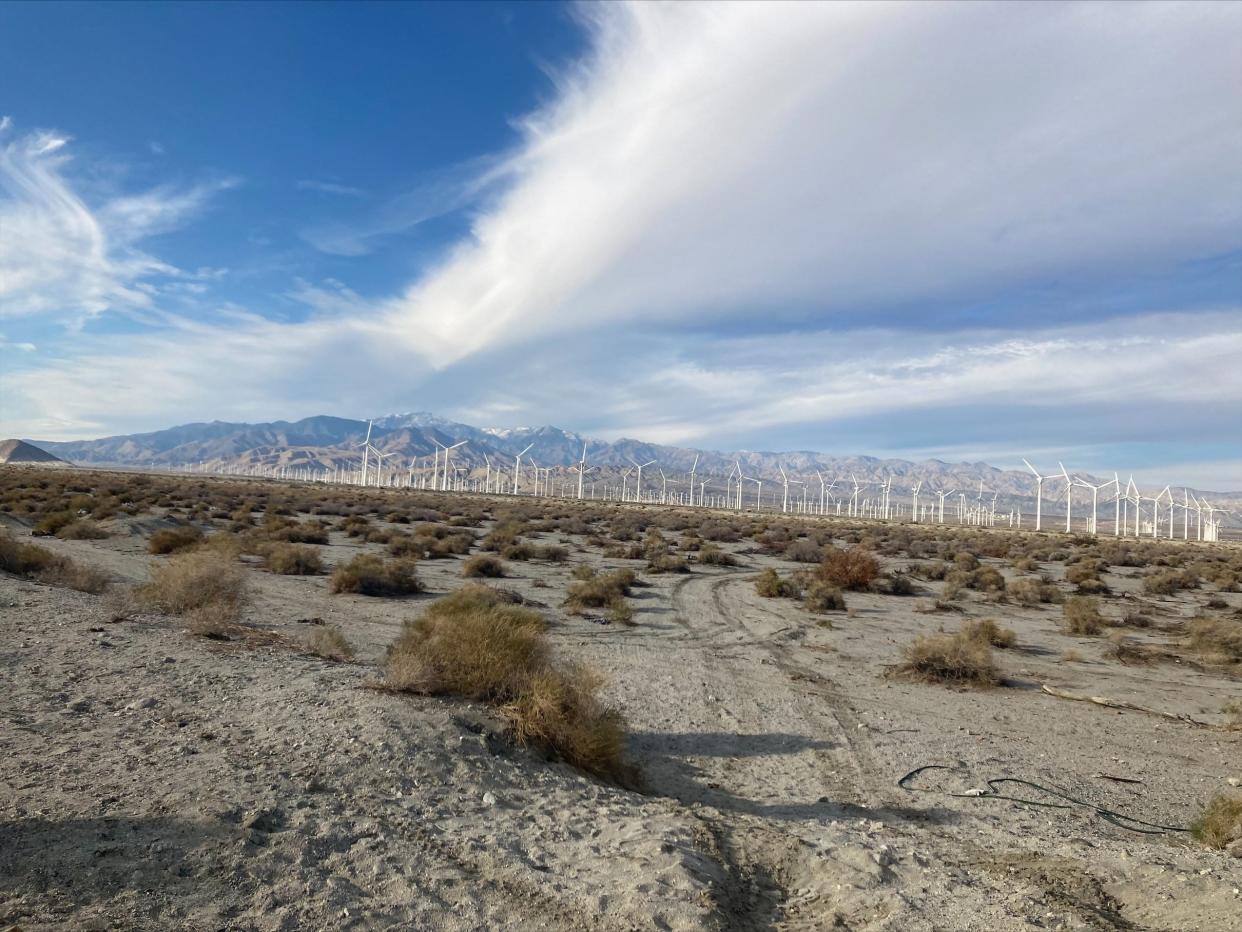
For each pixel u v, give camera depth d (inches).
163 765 349.7
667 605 1236.5
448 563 1641.2
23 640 569.6
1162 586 1779.0
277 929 231.0
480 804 353.7
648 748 523.2
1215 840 383.9
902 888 303.7
